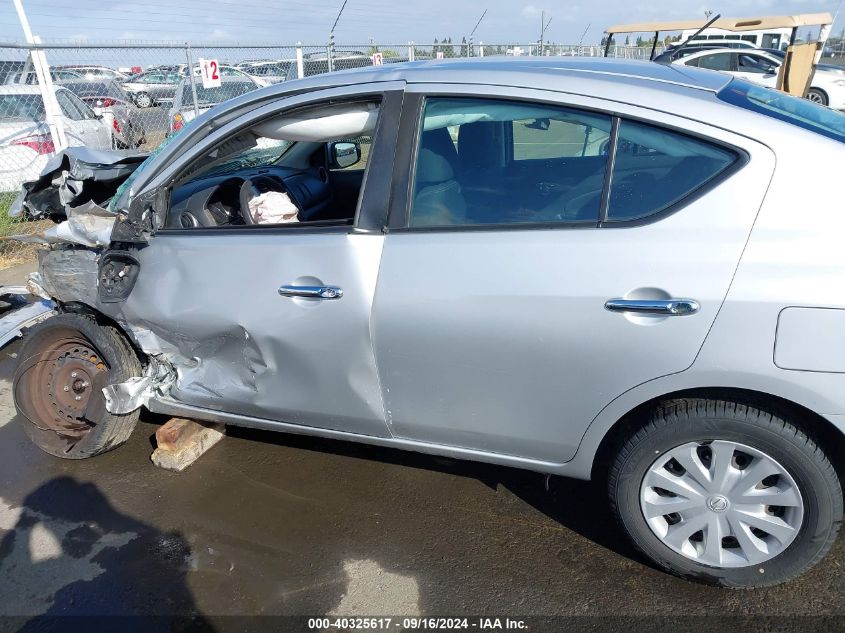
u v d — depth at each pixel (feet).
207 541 8.73
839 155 6.18
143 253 8.92
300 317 7.89
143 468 10.40
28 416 10.52
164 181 8.80
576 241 6.73
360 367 7.85
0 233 22.41
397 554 8.32
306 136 8.35
